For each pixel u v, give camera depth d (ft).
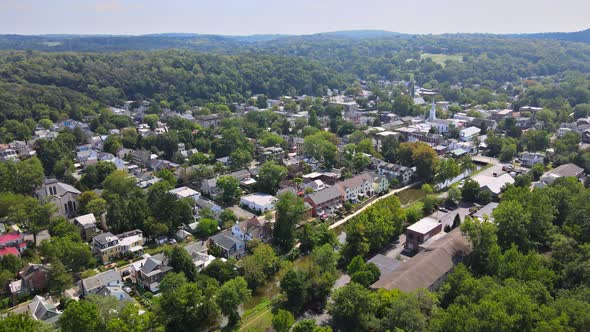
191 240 424.46
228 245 392.68
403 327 244.83
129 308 271.90
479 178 565.94
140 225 427.33
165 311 291.17
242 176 589.73
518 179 536.42
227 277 345.72
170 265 353.51
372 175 596.70
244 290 312.91
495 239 341.62
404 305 250.98
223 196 524.52
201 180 580.30
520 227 360.89
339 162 654.53
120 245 393.29
